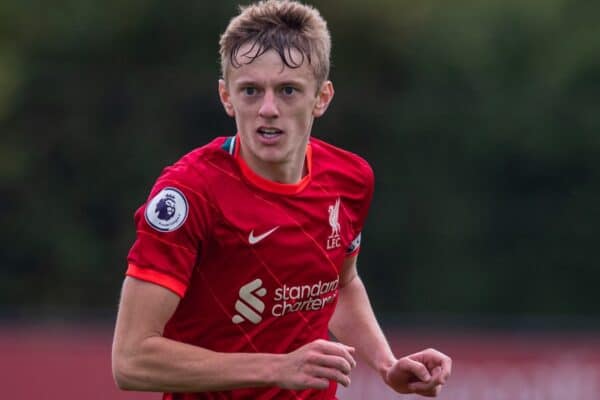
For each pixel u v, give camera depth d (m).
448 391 43.72
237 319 16.83
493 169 88.81
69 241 82.69
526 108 89.12
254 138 16.39
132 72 88.12
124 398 42.03
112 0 89.44
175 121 87.50
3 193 83.12
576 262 85.62
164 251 16.20
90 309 81.88
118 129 86.44
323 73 16.88
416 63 91.62
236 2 90.44
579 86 89.94
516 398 43.66
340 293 19.61
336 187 17.72
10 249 82.06
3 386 42.06
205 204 16.44
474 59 91.12
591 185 87.56
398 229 87.25
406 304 85.88
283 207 16.94
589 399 43.47
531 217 86.62
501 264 85.81
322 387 15.73
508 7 92.44
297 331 17.12
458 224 86.75
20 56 88.19
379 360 19.06
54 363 42.22
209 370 16.02
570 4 92.62
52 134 85.50
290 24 16.56
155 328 16.22
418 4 92.69
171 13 89.25
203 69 88.81
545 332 49.44
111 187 85.25
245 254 16.64
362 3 91.25
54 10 89.31
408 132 89.94
